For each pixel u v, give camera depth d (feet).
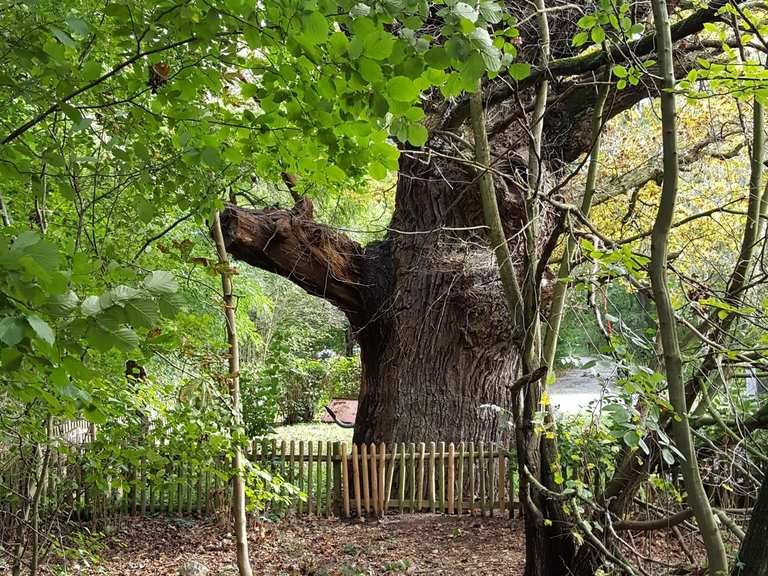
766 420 14.08
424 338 30.99
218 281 27.17
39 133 12.54
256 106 15.11
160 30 9.20
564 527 15.67
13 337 4.93
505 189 24.90
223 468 17.99
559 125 25.38
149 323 5.59
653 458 14.35
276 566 24.17
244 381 34.88
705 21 14.87
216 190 13.16
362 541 26.96
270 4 7.73
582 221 13.70
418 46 7.41
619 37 13.82
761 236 16.44
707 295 14.30
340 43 7.52
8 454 17.20
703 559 16.10
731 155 30.01
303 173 12.05
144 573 23.08
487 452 30.78
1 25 8.16
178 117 10.48
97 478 14.92
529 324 15.76
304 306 73.61
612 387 11.44
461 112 17.60
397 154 9.43
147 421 15.60
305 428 59.62
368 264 32.04
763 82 12.35
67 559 20.30
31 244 4.97
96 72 9.16
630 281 12.60
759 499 10.34
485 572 22.84
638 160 39.70
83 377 6.17
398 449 30.91
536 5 16.39
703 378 14.40
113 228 14.46
